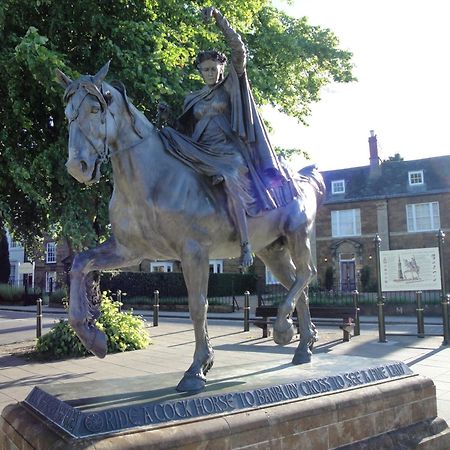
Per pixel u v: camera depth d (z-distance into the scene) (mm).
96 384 3734
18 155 9023
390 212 33438
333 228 34906
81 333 3627
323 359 4824
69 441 2732
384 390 4113
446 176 33062
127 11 9469
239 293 31891
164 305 26016
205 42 10211
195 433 2992
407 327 14992
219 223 3992
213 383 3707
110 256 3928
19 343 12188
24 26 8773
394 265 11648
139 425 2955
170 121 4609
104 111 3475
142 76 8648
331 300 22016
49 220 10398
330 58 14734
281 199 4715
